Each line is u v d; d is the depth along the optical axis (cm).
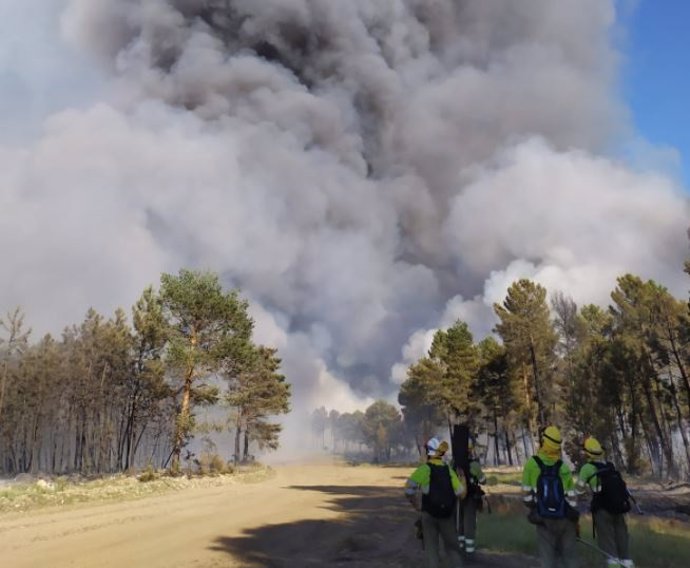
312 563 851
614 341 3819
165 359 3100
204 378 3173
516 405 5106
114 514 1395
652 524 1136
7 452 6250
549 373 4622
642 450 3850
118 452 4800
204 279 3181
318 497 2084
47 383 5412
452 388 5400
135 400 4341
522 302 4684
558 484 568
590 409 3491
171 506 1630
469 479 822
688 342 3538
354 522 1359
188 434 3159
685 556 827
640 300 3769
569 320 4584
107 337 4997
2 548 909
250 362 3225
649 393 3688
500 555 866
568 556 562
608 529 640
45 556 845
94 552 885
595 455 670
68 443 5938
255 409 4944
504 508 1395
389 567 807
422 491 654
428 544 651
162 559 845
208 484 2692
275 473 4431
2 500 1512
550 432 590
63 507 1552
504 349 5259
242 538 1080
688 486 2120
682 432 3509
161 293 3147
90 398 5088
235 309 3189
